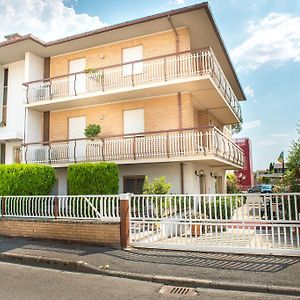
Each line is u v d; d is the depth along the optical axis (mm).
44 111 17750
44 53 17609
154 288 5621
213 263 6738
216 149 13039
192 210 8367
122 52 16047
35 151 15984
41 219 9727
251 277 5789
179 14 13398
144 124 15086
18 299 5004
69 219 9328
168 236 8273
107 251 8016
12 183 11500
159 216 8562
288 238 8117
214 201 7773
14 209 10273
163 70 14328
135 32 15188
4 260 7930
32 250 8242
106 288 5609
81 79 16828
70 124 17047
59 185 16016
